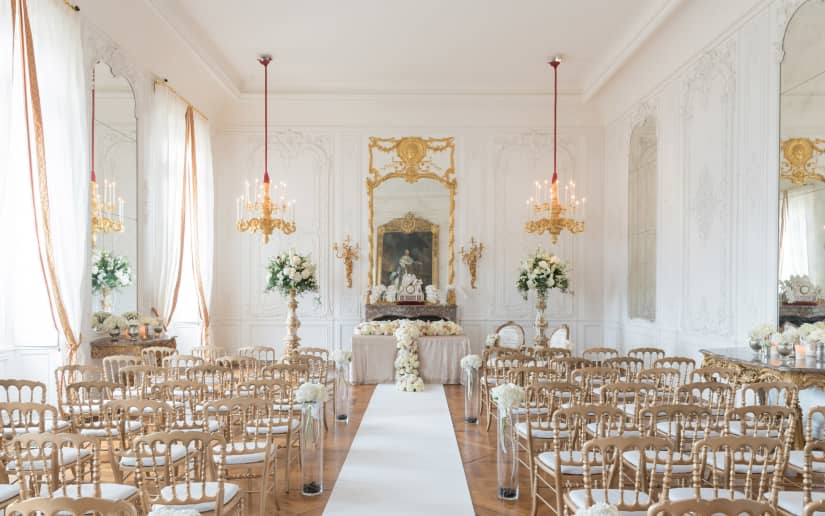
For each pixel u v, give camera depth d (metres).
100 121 6.48
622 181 9.72
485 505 4.29
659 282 8.20
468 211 10.58
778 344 4.97
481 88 10.26
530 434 4.24
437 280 10.55
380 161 10.62
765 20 5.69
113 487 3.34
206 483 3.46
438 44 8.38
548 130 10.58
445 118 10.59
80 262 5.79
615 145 10.05
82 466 4.04
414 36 8.09
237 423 5.44
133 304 7.25
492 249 10.56
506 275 10.57
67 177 5.64
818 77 4.93
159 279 7.86
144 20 6.95
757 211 5.82
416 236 10.56
